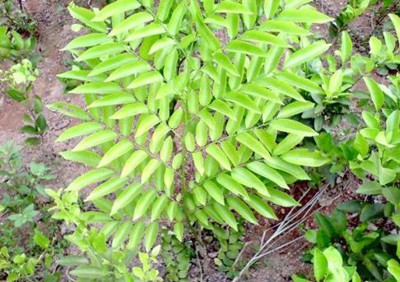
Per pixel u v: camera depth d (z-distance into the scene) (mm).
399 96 870
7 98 1268
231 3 763
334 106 936
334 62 963
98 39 832
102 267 827
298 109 863
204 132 851
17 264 913
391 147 783
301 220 1040
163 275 1020
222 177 866
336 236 887
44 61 1303
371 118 833
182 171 896
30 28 1312
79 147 844
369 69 931
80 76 859
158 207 882
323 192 1051
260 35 784
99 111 881
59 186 1149
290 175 905
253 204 896
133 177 890
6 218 1096
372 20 1261
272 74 843
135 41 835
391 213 856
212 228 967
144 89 846
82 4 1318
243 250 1023
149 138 1127
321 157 864
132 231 897
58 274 958
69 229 1072
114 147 847
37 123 1080
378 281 847
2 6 1287
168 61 800
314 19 799
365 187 844
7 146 1061
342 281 630
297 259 1028
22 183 1129
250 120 861
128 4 771
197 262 1024
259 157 878
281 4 900
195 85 839
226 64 780
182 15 774
